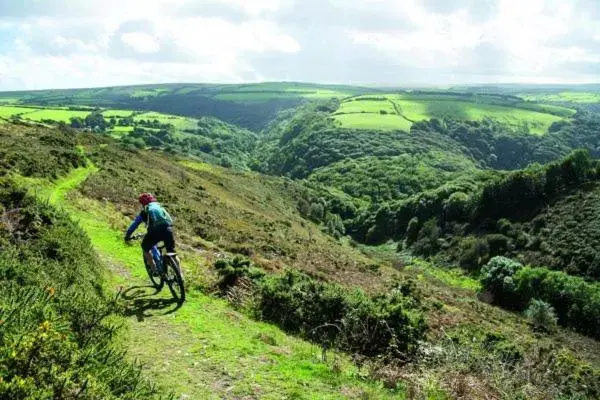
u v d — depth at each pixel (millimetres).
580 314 50812
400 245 92062
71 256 8453
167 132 164000
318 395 5941
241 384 5863
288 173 171750
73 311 5508
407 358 9031
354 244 91812
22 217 8641
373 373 7309
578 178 80812
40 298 4926
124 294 8984
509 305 56312
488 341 18375
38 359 3840
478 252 74812
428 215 93875
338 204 116000
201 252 16391
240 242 25062
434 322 20078
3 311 4062
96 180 27469
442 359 7656
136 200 25328
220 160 157500
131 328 7133
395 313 10312
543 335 33906
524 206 80750
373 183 130625
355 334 9664
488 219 81938
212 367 6215
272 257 23406
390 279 28359
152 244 9141
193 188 47594
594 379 17141
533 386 6984
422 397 6535
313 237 46781
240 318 8977
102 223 16172
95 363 4371
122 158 45031
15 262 6652
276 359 6891
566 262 65750
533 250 70875
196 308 8844
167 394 5203
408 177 130000
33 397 3482
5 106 167125
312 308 10344
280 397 5695
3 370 3562
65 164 27734
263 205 65000
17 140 32719
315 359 7344
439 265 78625
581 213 72000
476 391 6520
